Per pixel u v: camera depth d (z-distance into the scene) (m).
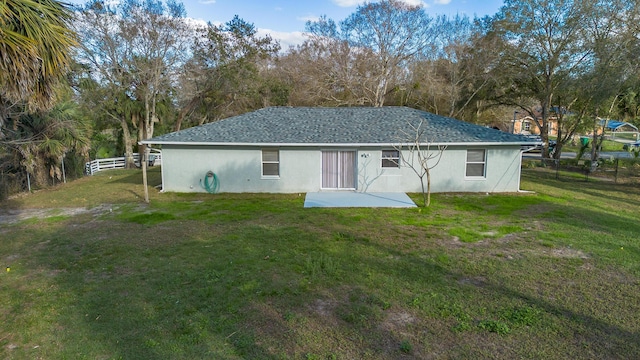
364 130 16.02
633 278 6.91
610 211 12.41
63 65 5.34
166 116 30.14
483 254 8.18
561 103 30.73
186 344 4.83
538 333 5.11
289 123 16.81
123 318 5.48
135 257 8.02
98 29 23.86
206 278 6.86
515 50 28.36
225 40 27.89
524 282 6.73
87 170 22.55
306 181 15.62
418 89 33.97
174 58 26.48
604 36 21.23
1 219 11.54
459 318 5.50
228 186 15.62
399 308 5.79
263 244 8.84
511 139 15.10
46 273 7.23
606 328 5.23
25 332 5.12
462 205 13.18
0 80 4.75
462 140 14.94
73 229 10.30
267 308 5.78
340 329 5.20
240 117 17.50
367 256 8.04
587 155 33.84
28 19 4.71
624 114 40.22
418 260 7.81
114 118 26.88
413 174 15.43
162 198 14.52
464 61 32.47
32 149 15.08
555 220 11.10
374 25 33.84
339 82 34.50
